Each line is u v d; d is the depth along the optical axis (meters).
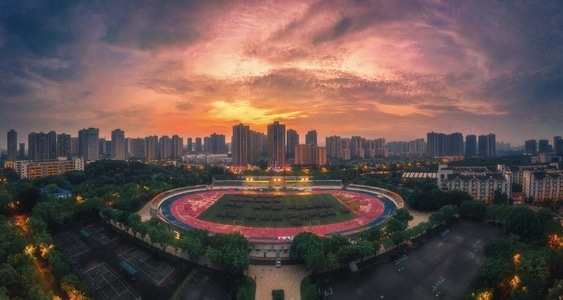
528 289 101.88
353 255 134.50
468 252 151.75
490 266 115.44
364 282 127.56
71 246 165.25
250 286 125.44
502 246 132.50
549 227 146.00
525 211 151.88
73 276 116.69
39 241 145.75
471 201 199.88
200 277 132.00
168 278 132.50
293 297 119.75
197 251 140.62
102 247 163.25
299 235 151.12
